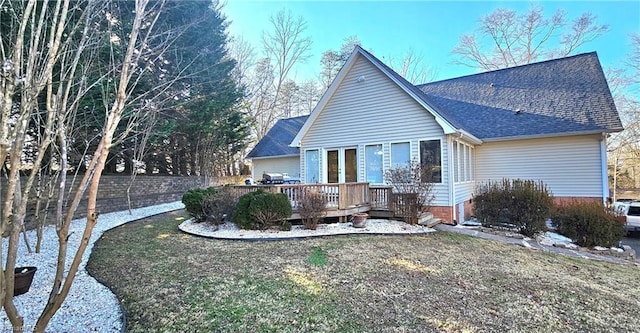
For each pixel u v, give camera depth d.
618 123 10.51
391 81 11.43
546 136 11.59
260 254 6.34
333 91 12.73
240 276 5.11
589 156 11.20
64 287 2.13
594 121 11.04
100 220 10.60
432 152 10.60
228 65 17.33
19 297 4.41
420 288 4.71
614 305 4.41
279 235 7.80
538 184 11.60
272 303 4.14
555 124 11.74
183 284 4.80
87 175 2.26
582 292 4.84
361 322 3.67
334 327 3.56
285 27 28.97
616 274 5.89
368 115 11.95
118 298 4.36
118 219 10.87
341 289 4.60
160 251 6.71
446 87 16.95
